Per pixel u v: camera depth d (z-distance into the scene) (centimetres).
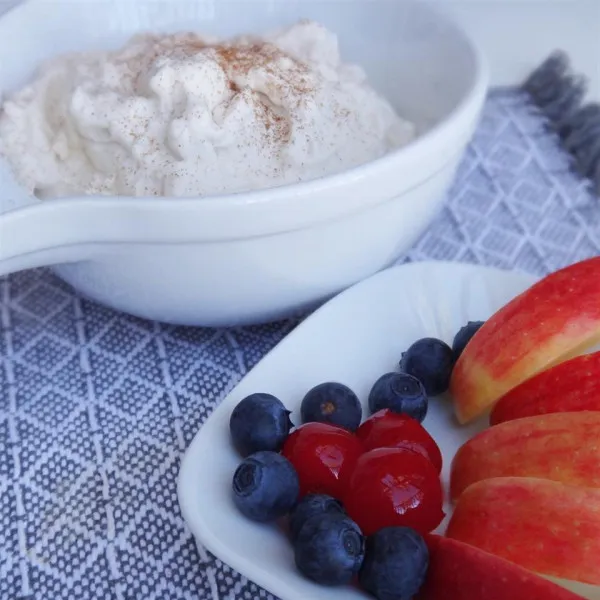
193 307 31
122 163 33
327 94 34
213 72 33
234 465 28
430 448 29
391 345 32
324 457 28
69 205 27
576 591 26
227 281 30
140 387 32
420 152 29
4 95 34
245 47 36
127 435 31
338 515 26
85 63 35
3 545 28
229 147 32
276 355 31
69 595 27
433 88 37
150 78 33
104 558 28
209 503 27
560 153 42
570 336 29
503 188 40
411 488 27
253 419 28
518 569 24
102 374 32
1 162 33
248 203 28
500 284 34
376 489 27
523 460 27
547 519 25
